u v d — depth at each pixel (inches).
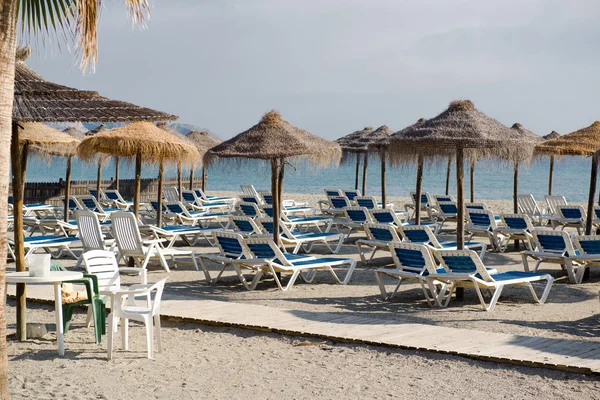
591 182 459.2
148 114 265.0
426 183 2474.2
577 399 203.3
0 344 153.2
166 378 226.2
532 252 422.0
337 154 488.1
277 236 474.6
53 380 222.7
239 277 391.2
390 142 387.2
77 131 858.1
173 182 1125.7
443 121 370.9
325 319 300.2
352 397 207.9
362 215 597.6
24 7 201.3
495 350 246.5
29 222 588.4
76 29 196.2
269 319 298.2
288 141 462.6
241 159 476.1
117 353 255.8
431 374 228.8
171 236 548.1
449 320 310.0
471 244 479.5
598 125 571.8
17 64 277.4
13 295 347.9
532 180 2588.6
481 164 412.2
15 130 276.2
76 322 304.0
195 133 934.4
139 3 192.9
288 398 207.5
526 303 350.9
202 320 295.7
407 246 351.6
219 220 793.6
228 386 218.4
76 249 547.5
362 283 411.5
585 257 403.5
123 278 424.8
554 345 254.7
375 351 255.8
